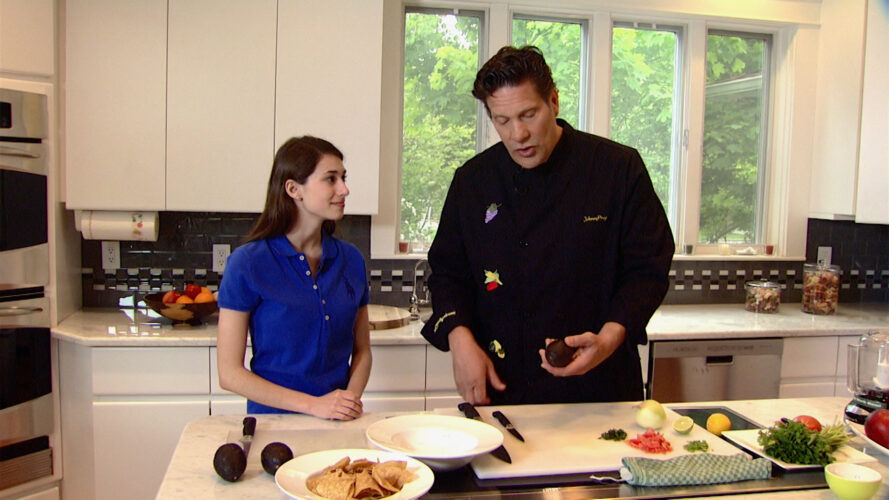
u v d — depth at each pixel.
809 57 3.76
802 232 3.85
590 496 1.28
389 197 3.42
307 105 3.08
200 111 3.02
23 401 2.73
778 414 1.76
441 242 2.01
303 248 1.92
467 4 3.43
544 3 3.46
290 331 1.86
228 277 1.83
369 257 3.46
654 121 3.72
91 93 2.94
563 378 1.89
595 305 1.91
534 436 1.54
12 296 2.67
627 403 1.79
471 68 3.52
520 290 1.90
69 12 2.90
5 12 2.66
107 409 2.75
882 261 4.04
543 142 1.71
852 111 3.56
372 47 3.10
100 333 2.79
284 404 1.72
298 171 1.82
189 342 2.74
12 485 2.72
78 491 2.88
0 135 2.62
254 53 3.04
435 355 2.93
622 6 3.52
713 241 3.85
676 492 1.30
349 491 1.14
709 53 3.76
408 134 3.50
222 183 3.05
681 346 3.09
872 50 3.46
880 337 1.71
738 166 3.85
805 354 3.24
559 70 3.61
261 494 1.25
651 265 1.84
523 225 1.89
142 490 2.80
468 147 3.54
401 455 1.30
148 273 3.37
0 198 2.59
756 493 1.31
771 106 3.85
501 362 1.92
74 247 3.19
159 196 3.02
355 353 2.08
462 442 1.42
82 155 2.95
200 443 1.48
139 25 2.95
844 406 1.84
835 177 3.67
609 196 1.87
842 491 1.24
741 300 3.86
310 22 3.06
